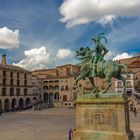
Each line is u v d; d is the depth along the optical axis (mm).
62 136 30938
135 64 93375
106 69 18812
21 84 94375
